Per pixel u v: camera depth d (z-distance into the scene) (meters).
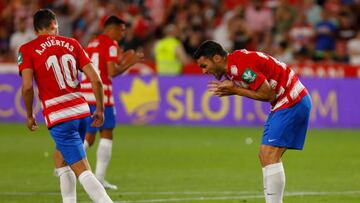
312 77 65.12
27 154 49.34
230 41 74.19
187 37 73.56
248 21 77.25
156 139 57.34
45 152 50.38
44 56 27.05
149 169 43.00
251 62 26.97
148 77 67.38
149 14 83.44
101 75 37.09
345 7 77.31
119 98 67.75
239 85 27.62
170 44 69.62
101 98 27.44
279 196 27.27
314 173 41.34
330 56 71.62
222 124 66.38
